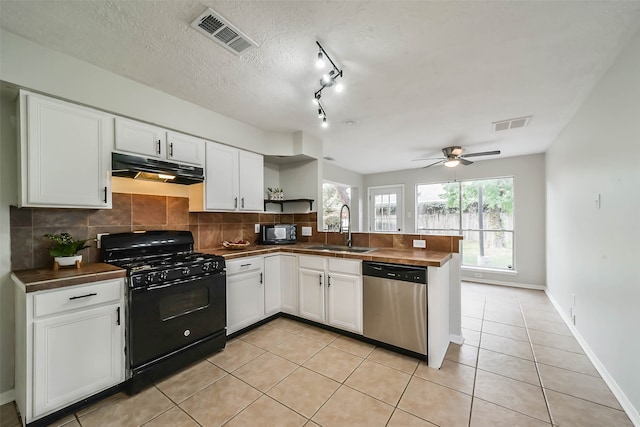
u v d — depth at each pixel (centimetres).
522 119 297
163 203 265
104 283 177
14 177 182
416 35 161
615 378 182
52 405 157
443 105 262
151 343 194
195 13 144
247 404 173
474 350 243
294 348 246
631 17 146
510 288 454
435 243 271
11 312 179
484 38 164
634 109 163
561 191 335
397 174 612
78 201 187
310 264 291
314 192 370
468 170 520
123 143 210
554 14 145
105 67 196
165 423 158
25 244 186
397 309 231
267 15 145
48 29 156
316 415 163
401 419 159
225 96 242
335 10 141
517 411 165
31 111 169
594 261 224
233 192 297
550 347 248
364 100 251
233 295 264
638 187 159
